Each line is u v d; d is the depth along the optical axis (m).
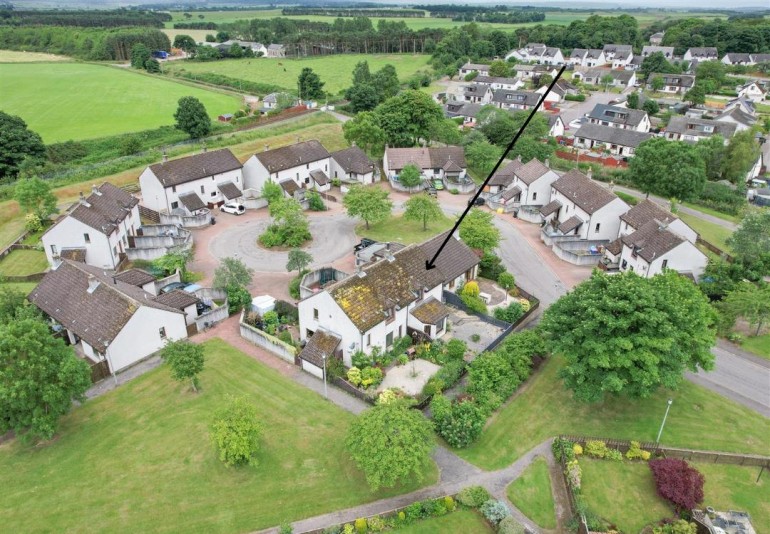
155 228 77.50
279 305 58.16
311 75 158.50
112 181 97.12
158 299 54.66
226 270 59.03
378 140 109.56
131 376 48.75
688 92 161.38
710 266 63.84
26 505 35.97
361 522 34.19
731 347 53.91
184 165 85.88
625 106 154.75
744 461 40.12
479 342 54.06
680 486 36.44
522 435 42.50
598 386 41.56
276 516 35.47
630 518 36.25
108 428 42.62
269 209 80.38
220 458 37.62
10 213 82.44
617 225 76.31
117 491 37.06
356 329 47.50
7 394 36.94
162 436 41.84
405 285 53.97
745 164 100.50
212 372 49.22
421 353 51.66
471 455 40.56
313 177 98.38
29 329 40.19
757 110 157.38
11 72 194.00
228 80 186.88
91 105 152.75
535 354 50.03
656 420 44.16
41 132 126.31
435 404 42.53
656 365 40.69
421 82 190.50
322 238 78.31
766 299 53.78
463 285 63.38
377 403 41.53
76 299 52.25
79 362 41.56
